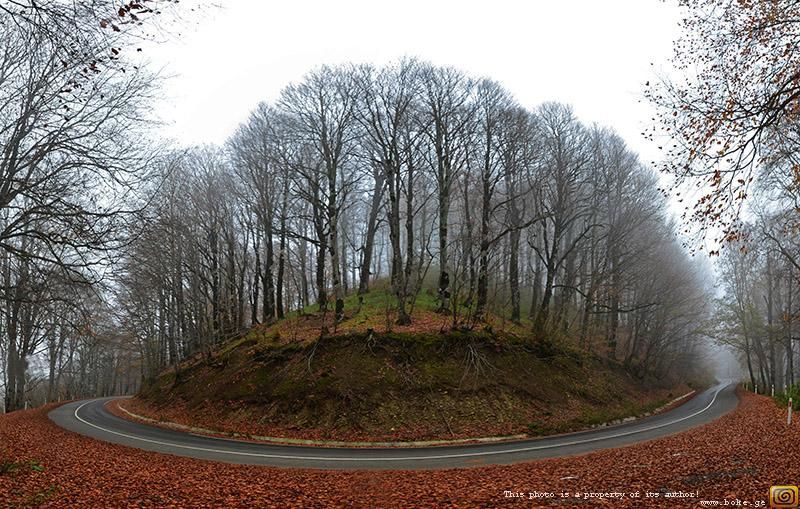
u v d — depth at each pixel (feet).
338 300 91.81
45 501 28.40
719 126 29.17
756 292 138.31
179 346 135.33
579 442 56.08
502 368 80.23
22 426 68.59
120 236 45.85
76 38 23.89
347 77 101.45
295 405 70.54
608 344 123.85
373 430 64.59
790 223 61.93
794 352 156.25
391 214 91.86
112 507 27.55
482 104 98.94
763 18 29.27
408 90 96.99
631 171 127.95
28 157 44.16
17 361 108.17
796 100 28.45
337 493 31.99
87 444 55.62
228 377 84.38
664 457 40.91
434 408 69.51
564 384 84.43
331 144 102.17
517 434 65.31
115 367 188.85
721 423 67.00
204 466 42.50
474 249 106.42
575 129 115.24
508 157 97.60
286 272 160.56
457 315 93.71
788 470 33.19
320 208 96.48
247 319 171.12
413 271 132.98
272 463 45.29
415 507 27.76
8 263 51.39
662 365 145.18
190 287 134.51
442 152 103.60
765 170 38.70
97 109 45.01
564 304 106.32
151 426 78.02
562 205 104.53
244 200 115.14
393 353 77.36
